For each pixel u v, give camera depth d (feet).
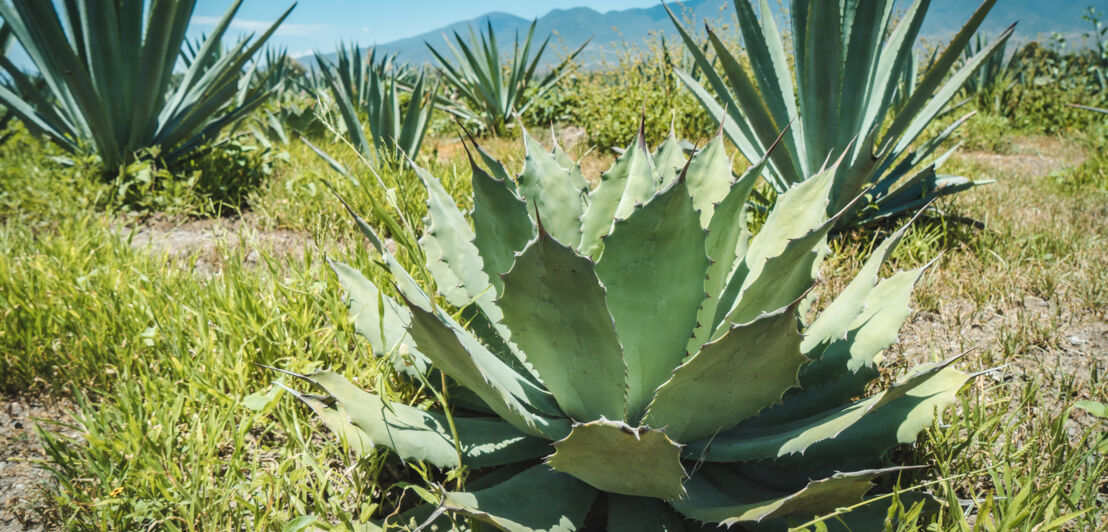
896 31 13.15
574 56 38.68
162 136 18.74
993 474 5.67
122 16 16.65
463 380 5.78
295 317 8.32
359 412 5.79
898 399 5.85
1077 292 11.16
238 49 19.04
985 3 11.04
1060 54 38.27
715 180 6.94
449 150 27.68
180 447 6.55
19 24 17.70
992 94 37.29
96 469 6.07
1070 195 17.79
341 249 12.00
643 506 5.76
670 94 28.32
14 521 6.13
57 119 18.19
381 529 5.49
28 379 8.25
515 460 6.13
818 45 12.09
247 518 6.03
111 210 15.53
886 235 13.48
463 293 7.30
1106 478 6.45
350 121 18.94
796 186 6.63
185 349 7.99
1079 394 8.09
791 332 4.93
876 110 13.37
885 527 4.88
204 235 14.85
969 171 20.75
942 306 10.81
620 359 5.39
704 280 5.71
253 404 6.49
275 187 18.24
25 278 9.69
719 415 5.73
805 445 5.13
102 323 8.74
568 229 7.06
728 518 4.98
